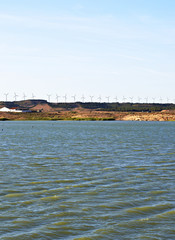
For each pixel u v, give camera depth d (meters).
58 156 45.31
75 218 19.44
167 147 58.44
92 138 82.75
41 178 29.97
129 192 25.03
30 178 29.94
